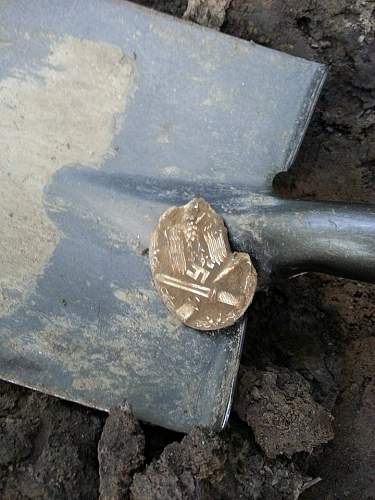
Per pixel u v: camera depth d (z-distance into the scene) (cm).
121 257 20
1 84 20
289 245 19
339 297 23
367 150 23
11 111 20
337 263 18
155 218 20
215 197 20
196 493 19
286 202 19
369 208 18
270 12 22
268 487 20
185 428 20
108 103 20
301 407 20
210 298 19
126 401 20
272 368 21
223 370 20
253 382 20
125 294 20
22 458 21
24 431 21
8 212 20
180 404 20
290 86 20
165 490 18
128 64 20
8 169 20
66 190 20
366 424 23
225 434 20
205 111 20
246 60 20
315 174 23
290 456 21
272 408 20
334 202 19
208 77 20
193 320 19
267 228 19
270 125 20
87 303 20
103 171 20
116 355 20
